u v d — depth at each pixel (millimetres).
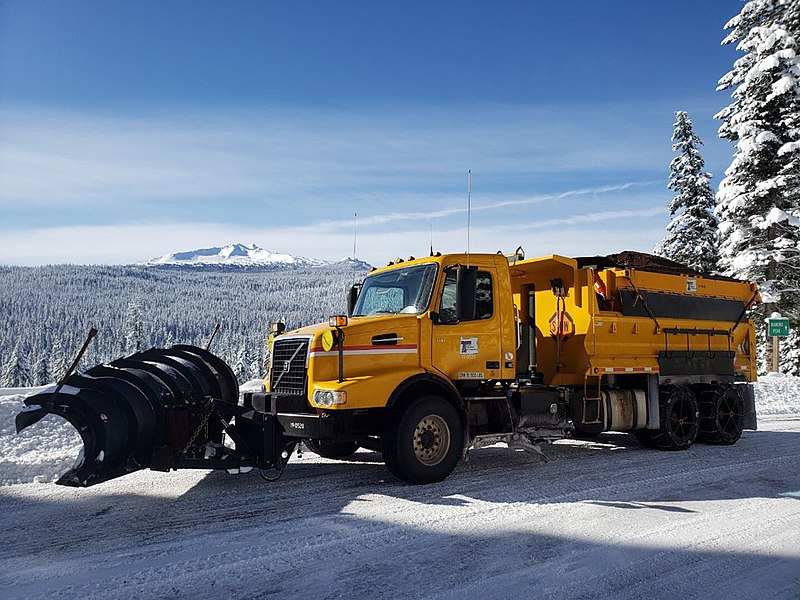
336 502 6723
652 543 5359
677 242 31672
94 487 7430
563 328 9797
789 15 22594
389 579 4547
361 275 9617
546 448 10703
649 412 10297
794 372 25391
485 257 8508
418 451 7562
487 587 4406
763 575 4652
